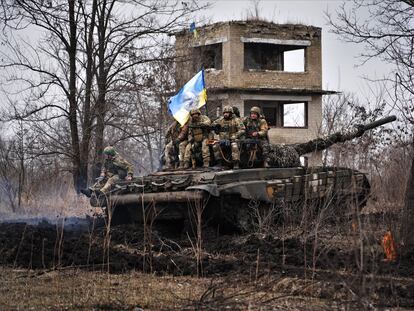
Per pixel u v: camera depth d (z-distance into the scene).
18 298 10.09
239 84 43.50
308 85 45.25
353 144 19.55
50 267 12.38
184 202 16.16
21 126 24.77
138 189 16.89
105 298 10.09
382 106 20.47
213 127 17.33
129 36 25.19
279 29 44.50
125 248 14.25
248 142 17.19
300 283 10.73
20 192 24.53
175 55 26.45
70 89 24.89
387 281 10.88
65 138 25.97
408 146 17.86
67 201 23.09
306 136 45.19
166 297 10.20
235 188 16.11
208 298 9.88
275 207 16.88
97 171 24.58
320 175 17.81
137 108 25.73
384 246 12.79
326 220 16.06
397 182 16.61
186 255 13.58
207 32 44.22
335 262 10.40
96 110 24.88
